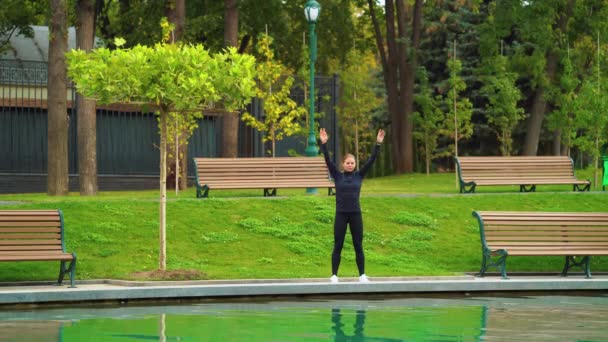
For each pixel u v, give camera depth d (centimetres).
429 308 1460
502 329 1211
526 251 1911
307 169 2548
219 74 1772
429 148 4800
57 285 1725
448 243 2192
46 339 1111
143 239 2047
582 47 4569
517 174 2723
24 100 3962
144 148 4038
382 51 4859
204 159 2495
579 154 5194
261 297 1589
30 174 3869
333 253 1744
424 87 4694
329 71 6016
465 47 5459
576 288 1723
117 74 1714
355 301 1561
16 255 1689
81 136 2950
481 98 5459
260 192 2947
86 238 2008
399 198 2458
